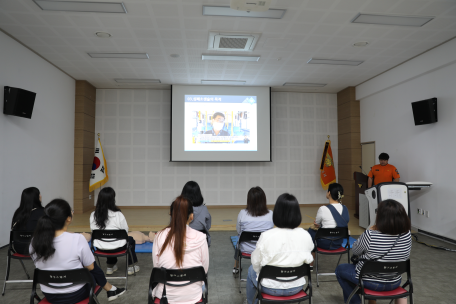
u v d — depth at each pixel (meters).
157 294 1.99
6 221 4.72
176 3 3.91
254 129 8.07
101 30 4.70
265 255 2.04
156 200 8.21
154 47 5.40
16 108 4.67
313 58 5.93
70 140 7.09
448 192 5.12
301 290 2.23
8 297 3.03
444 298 3.03
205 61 6.13
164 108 8.30
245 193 8.41
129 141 8.19
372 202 4.64
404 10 4.06
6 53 4.77
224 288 3.25
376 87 7.09
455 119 4.99
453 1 3.82
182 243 1.94
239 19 4.34
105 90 8.16
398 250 2.14
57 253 2.01
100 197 3.26
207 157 7.99
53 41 5.10
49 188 6.10
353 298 2.50
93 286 2.05
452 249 4.68
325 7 4.00
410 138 6.07
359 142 7.98
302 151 8.60
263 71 6.80
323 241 3.29
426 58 5.52
